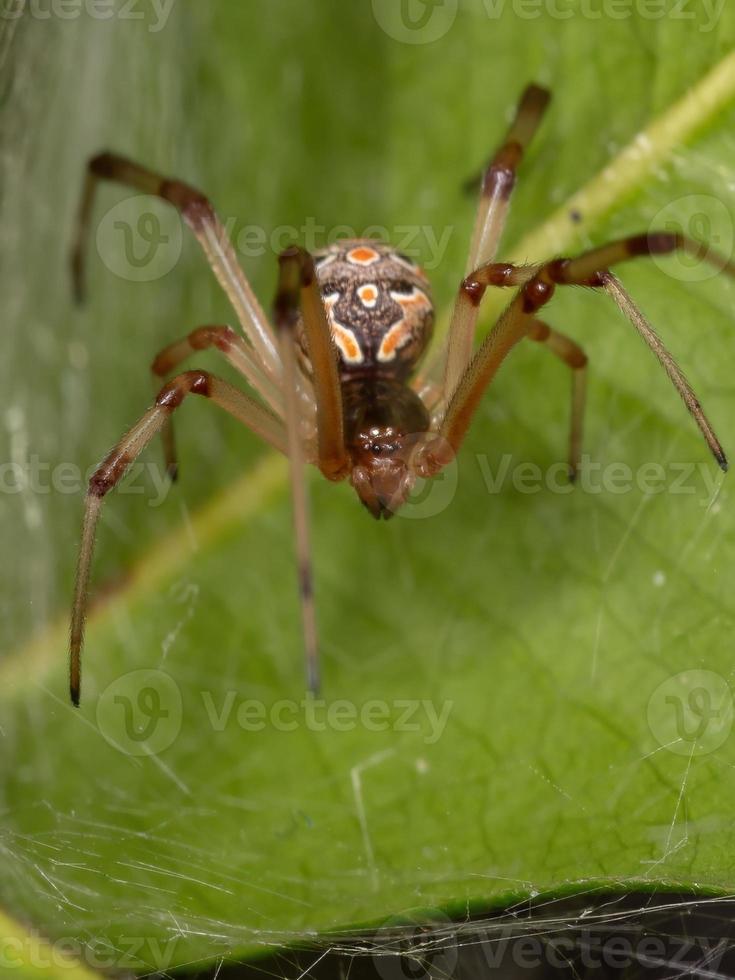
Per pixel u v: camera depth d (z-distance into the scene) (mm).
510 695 75
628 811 72
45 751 76
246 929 72
